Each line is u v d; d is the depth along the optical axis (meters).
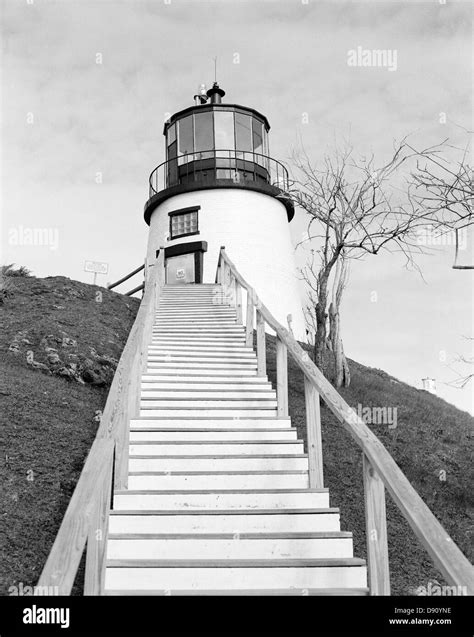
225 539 4.62
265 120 25.95
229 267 15.09
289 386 11.80
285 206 25.56
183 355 10.33
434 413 11.92
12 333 12.43
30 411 8.28
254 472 5.63
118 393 5.21
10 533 5.36
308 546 4.64
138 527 4.88
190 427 6.91
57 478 6.49
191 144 24.97
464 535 6.71
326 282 11.68
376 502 3.74
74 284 17.75
